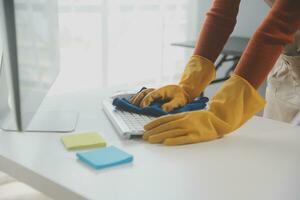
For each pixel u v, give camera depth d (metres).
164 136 0.70
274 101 1.28
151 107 0.83
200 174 0.57
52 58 0.92
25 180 0.60
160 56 2.95
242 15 2.91
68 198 0.52
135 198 0.49
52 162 0.60
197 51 0.96
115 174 0.56
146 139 0.72
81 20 2.41
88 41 2.47
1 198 0.74
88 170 0.57
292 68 1.15
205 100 0.90
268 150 0.69
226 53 2.14
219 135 0.75
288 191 0.53
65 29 2.34
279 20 0.74
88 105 0.96
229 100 0.76
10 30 0.59
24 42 0.64
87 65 2.49
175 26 3.01
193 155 0.65
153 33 2.87
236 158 0.64
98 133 0.75
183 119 0.72
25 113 0.67
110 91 1.12
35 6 0.73
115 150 0.64
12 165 0.61
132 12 2.69
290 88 1.23
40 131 0.75
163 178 0.55
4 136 0.72
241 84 0.76
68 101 0.99
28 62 0.68
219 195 0.51
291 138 0.76
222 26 0.92
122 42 2.68
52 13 0.91
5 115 0.76
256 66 0.75
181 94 0.90
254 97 0.76
